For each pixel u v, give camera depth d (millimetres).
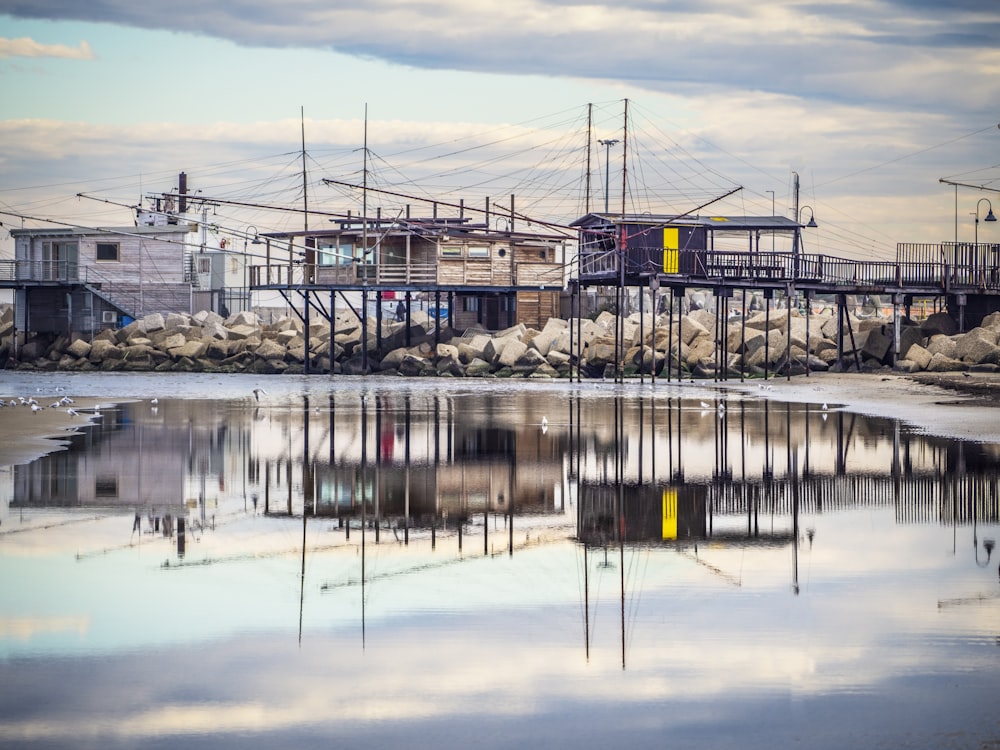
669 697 12789
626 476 30500
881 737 11656
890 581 18000
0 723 12031
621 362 73000
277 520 23938
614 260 69750
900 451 35125
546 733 11836
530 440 39000
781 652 14328
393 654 14312
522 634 15195
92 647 14523
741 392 62906
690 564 19547
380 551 20797
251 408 53375
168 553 20391
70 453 34406
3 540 21250
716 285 70125
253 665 13875
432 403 56750
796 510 24969
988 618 15773
